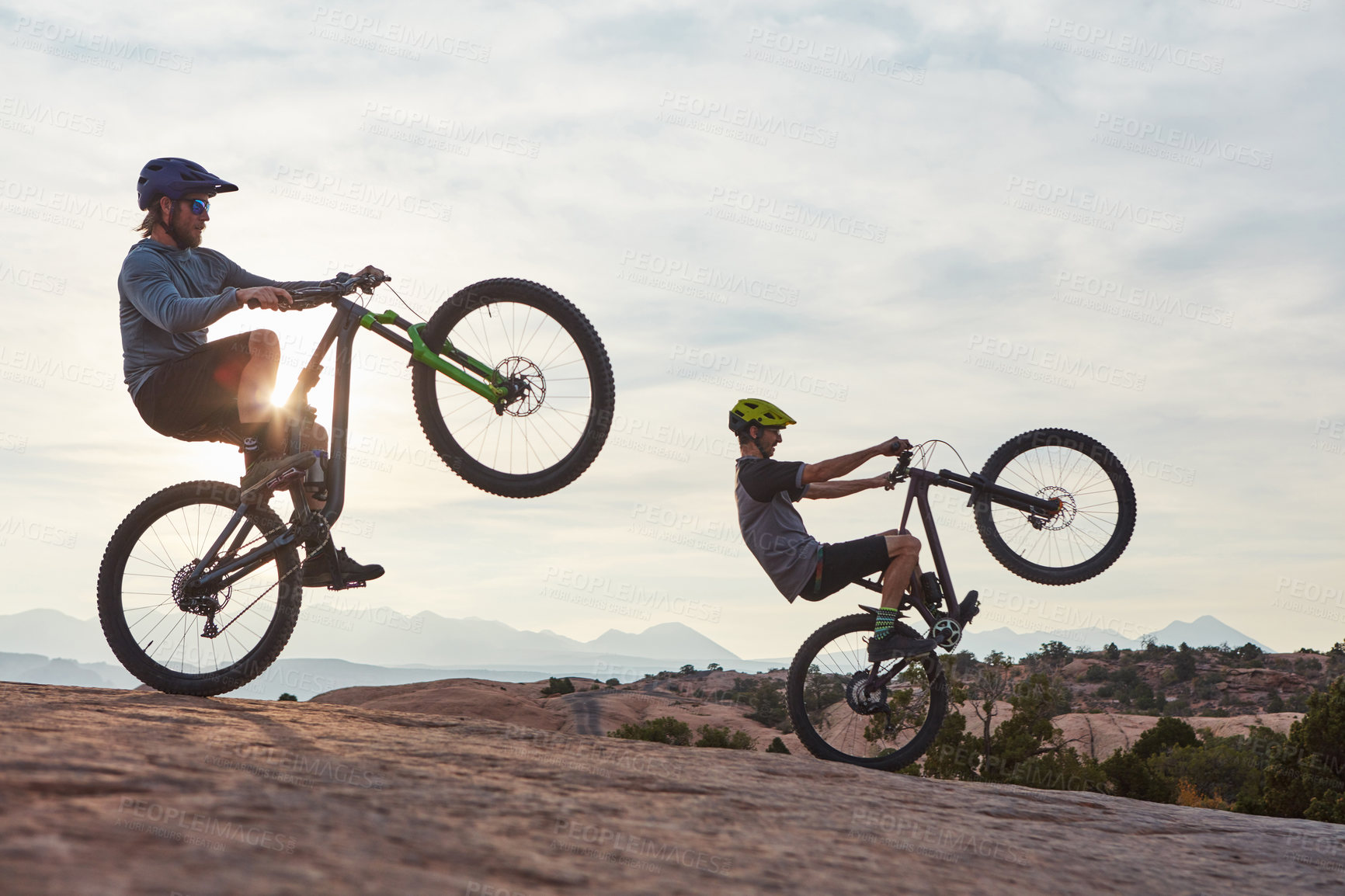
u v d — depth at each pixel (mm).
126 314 4207
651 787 2396
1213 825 3205
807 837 2156
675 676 63156
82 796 1558
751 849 1958
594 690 49500
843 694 4949
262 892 1224
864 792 2887
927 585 4910
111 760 1839
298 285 4219
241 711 2967
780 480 4898
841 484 5051
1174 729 45500
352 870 1388
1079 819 3008
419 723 3076
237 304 3871
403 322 4293
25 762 1712
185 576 3949
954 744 27453
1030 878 2139
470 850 1608
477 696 33375
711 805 2314
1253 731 39594
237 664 3922
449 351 4324
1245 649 104438
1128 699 90312
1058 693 27594
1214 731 52906
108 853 1278
